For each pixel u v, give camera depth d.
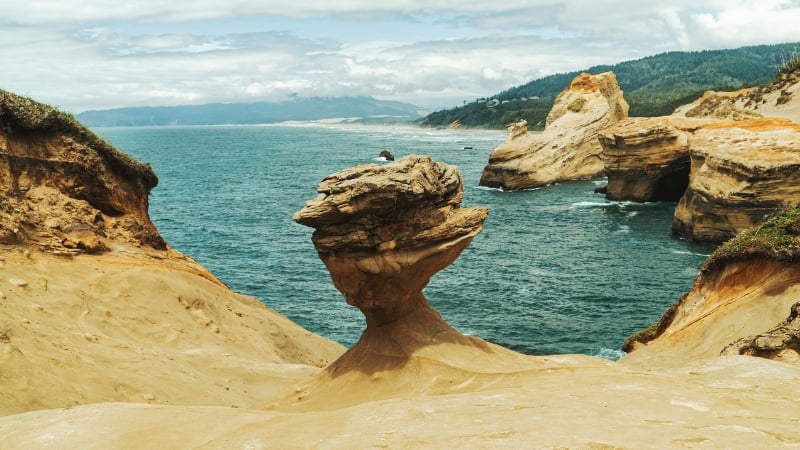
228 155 155.75
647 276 41.25
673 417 9.66
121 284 20.67
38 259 19.77
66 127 23.86
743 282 21.06
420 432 9.38
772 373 12.77
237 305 24.98
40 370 13.44
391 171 13.88
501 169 85.12
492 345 16.19
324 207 13.84
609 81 96.38
